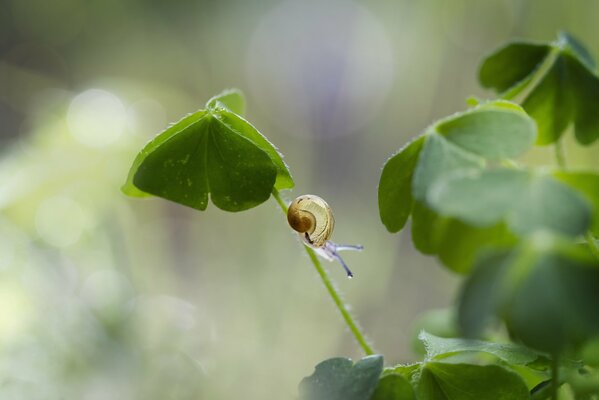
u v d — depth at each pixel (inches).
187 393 11.2
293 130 23.5
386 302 17.9
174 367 11.2
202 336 13.0
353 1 23.7
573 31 13.3
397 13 22.3
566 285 5.2
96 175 14.2
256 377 13.3
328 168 23.0
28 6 25.1
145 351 11.4
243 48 24.8
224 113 6.4
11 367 10.2
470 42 19.9
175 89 24.6
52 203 13.4
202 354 12.4
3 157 14.5
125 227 14.4
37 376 10.3
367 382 6.0
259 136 6.4
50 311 11.4
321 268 6.6
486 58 7.5
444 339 6.4
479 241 6.0
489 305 5.2
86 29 25.2
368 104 23.1
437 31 20.7
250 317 15.0
